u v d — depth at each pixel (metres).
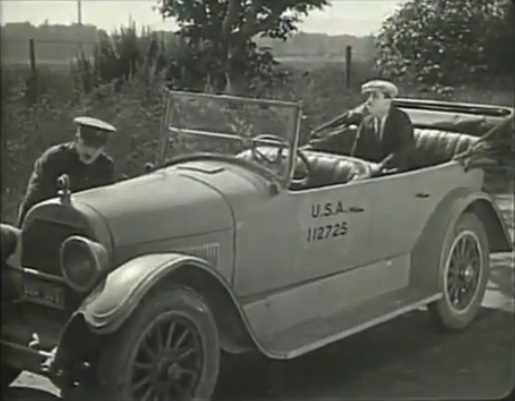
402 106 8.93
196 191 8.09
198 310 7.77
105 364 7.48
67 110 8.18
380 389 8.62
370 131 8.88
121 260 7.70
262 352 8.11
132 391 7.54
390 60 8.87
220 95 8.45
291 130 8.34
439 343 9.20
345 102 8.77
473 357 9.01
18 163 8.07
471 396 8.65
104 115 8.24
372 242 8.94
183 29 8.42
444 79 8.97
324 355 8.82
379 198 8.89
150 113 8.34
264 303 8.37
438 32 8.87
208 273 7.76
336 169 8.73
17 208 8.00
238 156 8.41
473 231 9.41
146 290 7.44
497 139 9.18
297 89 8.68
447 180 9.25
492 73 9.01
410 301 9.02
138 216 7.81
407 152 8.99
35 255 7.81
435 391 8.69
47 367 7.66
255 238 8.24
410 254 9.25
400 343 9.11
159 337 7.62
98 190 8.00
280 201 8.35
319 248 8.61
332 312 8.77
